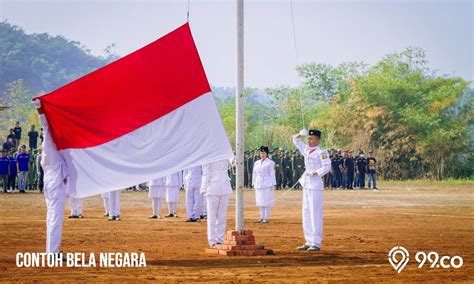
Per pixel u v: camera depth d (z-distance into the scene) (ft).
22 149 153.17
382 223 93.35
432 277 47.03
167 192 97.60
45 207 115.14
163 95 53.98
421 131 273.33
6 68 561.84
